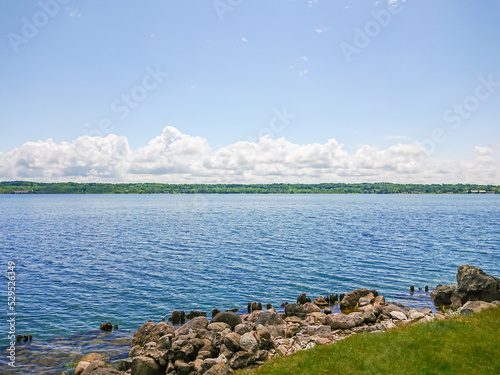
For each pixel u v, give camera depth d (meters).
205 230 86.62
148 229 89.44
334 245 62.31
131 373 18.27
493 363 13.69
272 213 154.00
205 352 20.12
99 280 39.56
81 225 99.88
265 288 37.16
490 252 55.94
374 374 13.45
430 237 72.19
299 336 23.03
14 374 19.66
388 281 39.84
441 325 17.98
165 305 31.97
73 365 20.81
